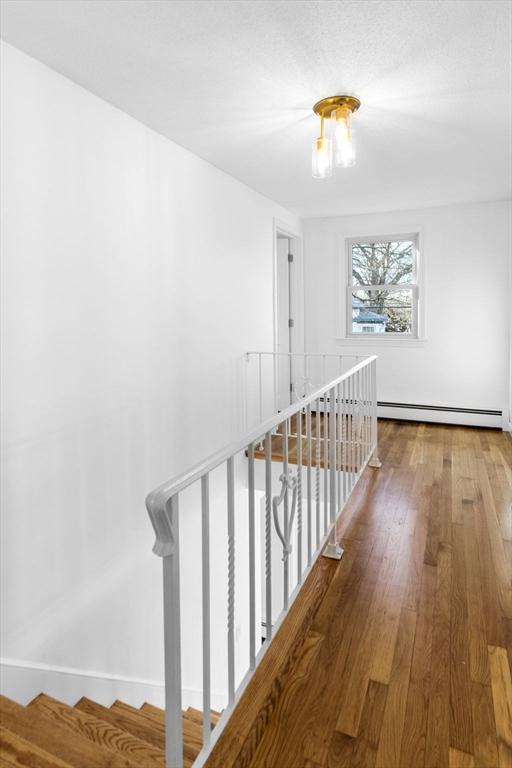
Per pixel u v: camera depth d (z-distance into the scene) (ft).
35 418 6.68
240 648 13.98
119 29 5.99
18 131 6.36
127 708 7.72
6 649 6.29
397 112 8.54
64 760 4.43
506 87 7.63
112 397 8.18
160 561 9.56
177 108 8.20
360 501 10.26
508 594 6.78
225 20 5.85
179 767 3.50
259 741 4.35
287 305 18.17
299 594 6.78
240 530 13.42
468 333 16.56
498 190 14.21
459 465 12.66
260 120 8.75
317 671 5.26
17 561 6.45
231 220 12.37
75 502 7.42
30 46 6.31
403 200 15.28
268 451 5.08
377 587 6.97
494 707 4.76
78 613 7.52
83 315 7.50
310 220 18.21
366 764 4.14
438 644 5.72
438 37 6.26
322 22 5.92
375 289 17.98
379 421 17.72
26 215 6.49
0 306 6.15
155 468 9.41
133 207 8.61
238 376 12.91
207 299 11.24
